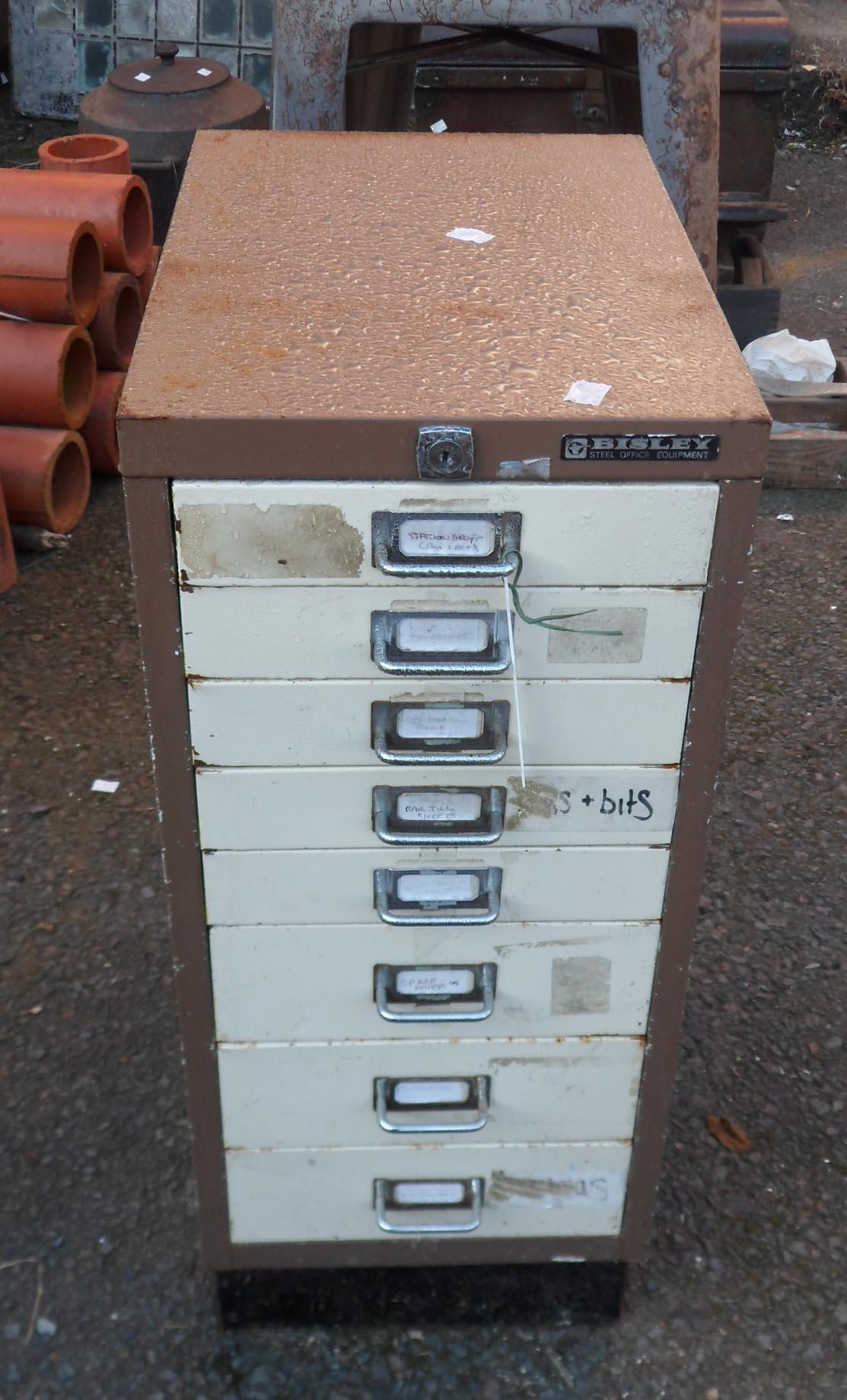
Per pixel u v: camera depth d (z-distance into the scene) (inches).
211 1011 70.7
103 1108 98.4
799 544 162.2
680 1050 103.4
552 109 207.9
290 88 127.4
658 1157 77.5
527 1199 79.0
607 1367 83.3
